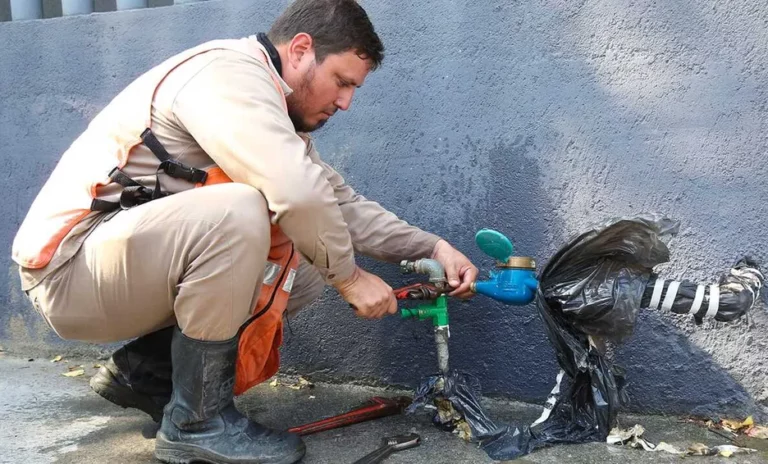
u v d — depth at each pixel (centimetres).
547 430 152
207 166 138
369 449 149
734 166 161
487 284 156
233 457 133
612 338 145
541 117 175
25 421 170
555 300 147
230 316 130
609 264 146
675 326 167
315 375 200
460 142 183
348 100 150
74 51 219
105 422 169
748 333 161
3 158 228
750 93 159
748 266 159
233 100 128
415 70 187
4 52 225
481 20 180
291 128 131
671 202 166
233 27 204
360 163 193
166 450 138
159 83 136
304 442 153
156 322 138
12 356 229
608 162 170
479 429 153
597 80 170
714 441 153
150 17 212
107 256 128
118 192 136
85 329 137
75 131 221
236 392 151
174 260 127
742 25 159
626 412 171
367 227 172
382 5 189
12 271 229
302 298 174
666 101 165
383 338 192
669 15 164
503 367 180
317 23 140
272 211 129
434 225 186
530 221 177
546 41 174
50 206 135
